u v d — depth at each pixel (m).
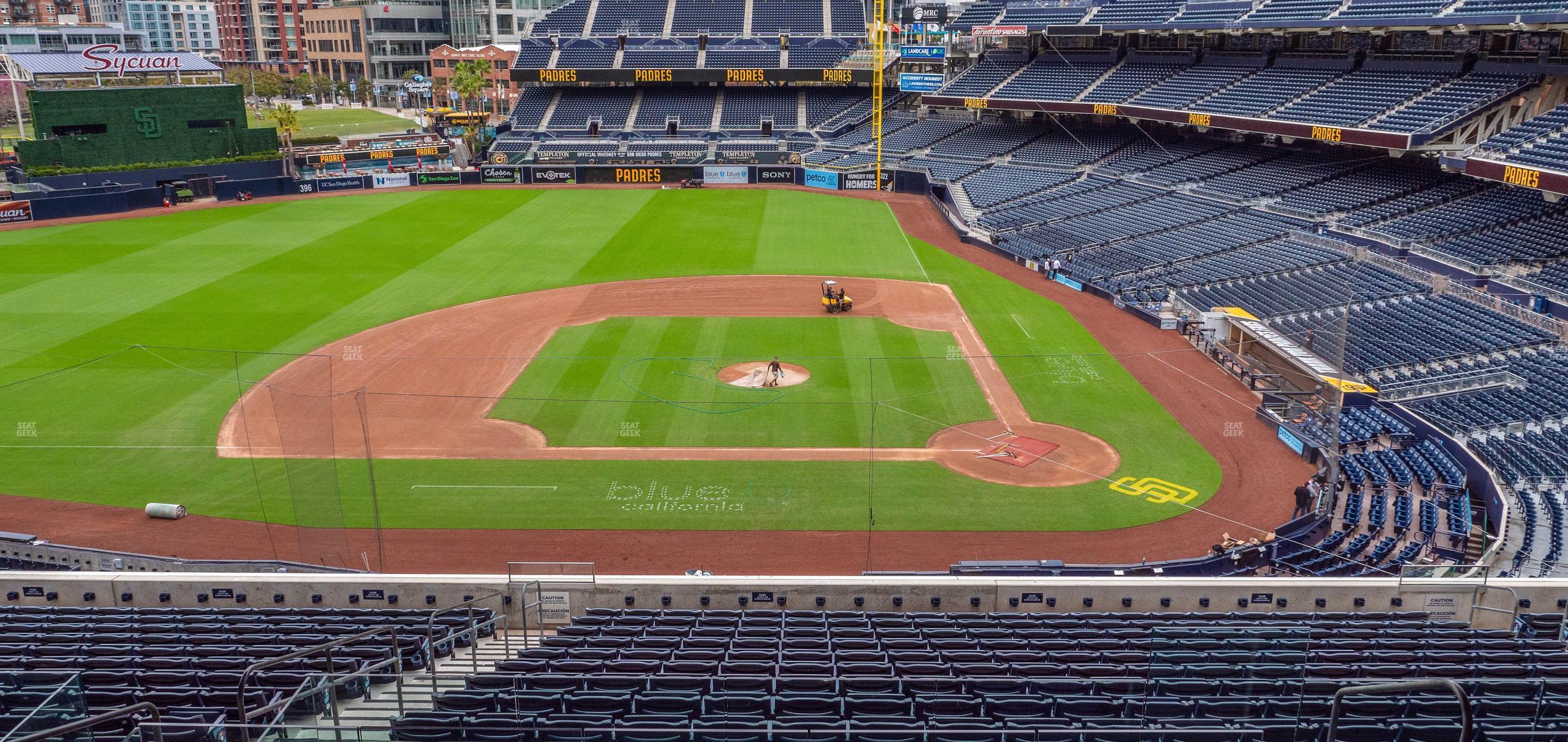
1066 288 60.00
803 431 38.19
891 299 57.00
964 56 105.31
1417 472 32.91
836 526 31.23
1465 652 17.73
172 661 17.05
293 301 56.03
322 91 192.38
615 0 116.12
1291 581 22.27
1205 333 48.53
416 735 13.70
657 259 66.62
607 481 34.16
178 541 30.33
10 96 151.00
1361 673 16.23
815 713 14.88
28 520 31.50
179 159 93.31
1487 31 56.94
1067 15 82.00
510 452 36.28
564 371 44.41
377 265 64.69
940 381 43.50
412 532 30.75
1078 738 13.98
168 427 38.56
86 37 150.75
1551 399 35.34
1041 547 30.06
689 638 19.11
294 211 84.31
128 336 49.62
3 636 18.98
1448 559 27.38
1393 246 51.94
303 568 27.17
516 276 61.91
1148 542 30.30
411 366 45.19
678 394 41.72
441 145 115.50
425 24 194.88
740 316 53.19
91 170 88.62
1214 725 14.18
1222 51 78.19
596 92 113.25
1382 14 58.66
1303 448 35.75
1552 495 29.89
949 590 22.39
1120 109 77.44
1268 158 71.25
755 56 108.31
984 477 34.53
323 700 15.55
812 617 21.11
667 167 98.50
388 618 21.08
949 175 89.62
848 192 94.00
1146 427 38.62
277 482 34.03
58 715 12.35
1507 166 45.56
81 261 65.38
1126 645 18.69
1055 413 40.00
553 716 14.41
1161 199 70.88
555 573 28.45
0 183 90.31
